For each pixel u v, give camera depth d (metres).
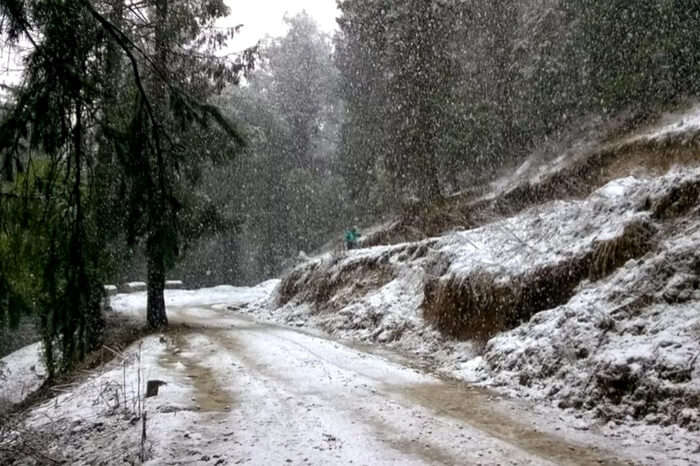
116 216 7.26
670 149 19.25
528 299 12.09
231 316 26.25
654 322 8.78
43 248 6.72
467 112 30.03
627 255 10.69
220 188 40.22
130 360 13.08
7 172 6.18
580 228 12.66
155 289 21.67
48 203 6.65
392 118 30.94
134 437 7.22
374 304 18.00
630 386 7.84
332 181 53.12
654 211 11.10
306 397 9.12
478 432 7.17
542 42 27.44
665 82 23.11
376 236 33.03
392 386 10.02
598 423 7.53
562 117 28.27
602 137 24.89
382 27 30.05
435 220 28.31
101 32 6.72
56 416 9.30
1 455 7.71
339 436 7.03
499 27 31.02
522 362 10.04
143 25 8.84
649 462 5.98
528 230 14.55
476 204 27.52
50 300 6.77
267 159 49.94
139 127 7.11
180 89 7.66
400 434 7.11
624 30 23.84
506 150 32.00
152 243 7.30
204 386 10.12
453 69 29.88
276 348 14.56
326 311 21.55
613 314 9.42
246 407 8.50
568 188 23.03
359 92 39.03
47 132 6.26
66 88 6.22
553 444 6.68
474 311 13.42
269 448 6.60
